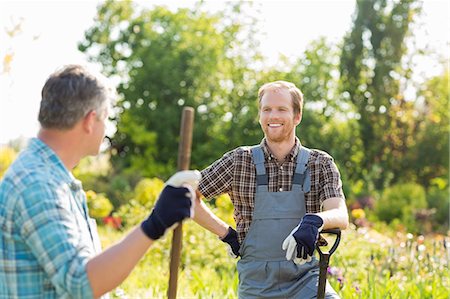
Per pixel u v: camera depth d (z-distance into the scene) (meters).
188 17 23.89
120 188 18.33
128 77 23.86
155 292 5.76
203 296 5.51
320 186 3.48
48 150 2.24
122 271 2.07
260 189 3.49
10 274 2.14
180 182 2.17
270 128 3.48
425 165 24.45
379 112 24.78
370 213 19.16
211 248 8.31
